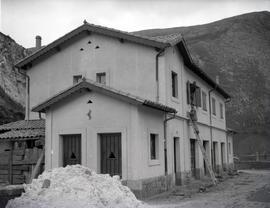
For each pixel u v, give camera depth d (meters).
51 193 9.43
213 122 25.91
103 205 9.37
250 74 77.62
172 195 13.99
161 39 16.62
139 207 10.09
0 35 36.22
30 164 15.40
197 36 98.94
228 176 24.42
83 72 17.41
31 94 18.41
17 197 9.30
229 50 87.12
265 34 92.38
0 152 15.98
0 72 32.53
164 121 15.77
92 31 17.12
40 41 21.17
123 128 13.16
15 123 17.70
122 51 16.67
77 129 13.89
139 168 12.92
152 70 15.95
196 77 21.88
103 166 13.56
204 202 12.12
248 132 59.94
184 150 18.47
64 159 14.21
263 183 19.41
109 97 13.55
